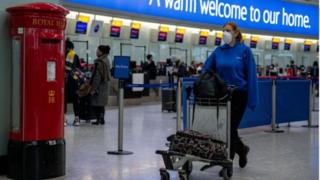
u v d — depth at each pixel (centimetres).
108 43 1839
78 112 1040
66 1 1148
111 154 684
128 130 955
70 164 611
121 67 677
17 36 516
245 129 996
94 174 555
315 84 1415
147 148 739
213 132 550
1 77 534
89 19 1688
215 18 1508
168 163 509
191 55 2183
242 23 1580
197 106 557
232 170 558
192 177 554
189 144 515
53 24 516
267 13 1678
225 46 582
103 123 1055
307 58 2688
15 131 525
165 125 1048
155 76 1756
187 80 768
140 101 1703
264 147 771
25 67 513
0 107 534
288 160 662
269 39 2423
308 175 570
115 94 1552
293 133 944
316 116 1285
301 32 1848
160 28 2014
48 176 528
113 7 1283
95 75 1020
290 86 1012
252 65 568
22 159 516
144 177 543
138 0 1343
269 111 966
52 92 525
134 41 1947
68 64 1034
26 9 503
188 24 1520
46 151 524
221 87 539
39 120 518
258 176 562
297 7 1817
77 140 813
